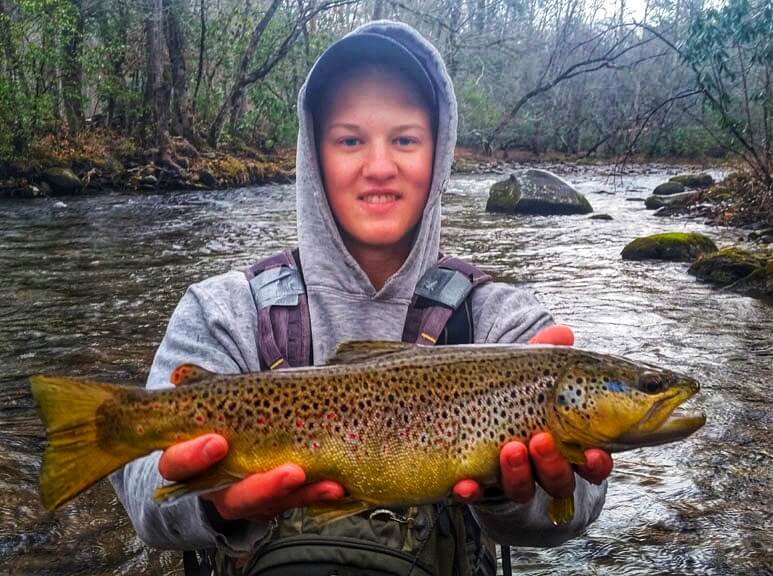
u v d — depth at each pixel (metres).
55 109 9.04
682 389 0.70
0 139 7.24
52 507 0.62
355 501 0.67
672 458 1.70
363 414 0.67
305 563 0.71
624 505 1.51
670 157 13.32
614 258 4.16
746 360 2.36
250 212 6.25
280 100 11.37
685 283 3.49
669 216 6.12
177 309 0.84
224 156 9.91
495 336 0.81
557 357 0.70
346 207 0.83
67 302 3.13
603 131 16.78
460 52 12.45
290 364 0.78
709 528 1.42
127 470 0.76
